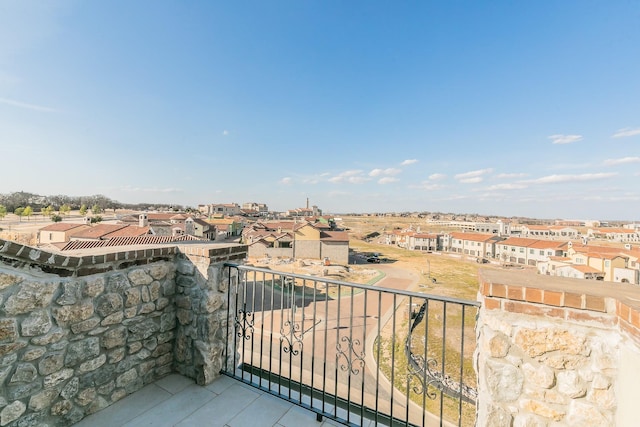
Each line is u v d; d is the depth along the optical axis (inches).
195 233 1740.9
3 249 66.7
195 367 108.5
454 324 588.4
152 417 89.5
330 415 89.6
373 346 468.1
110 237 1016.9
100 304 89.9
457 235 2372.0
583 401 57.6
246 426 87.3
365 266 1407.5
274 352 398.9
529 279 70.9
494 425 64.1
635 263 1350.9
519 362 62.9
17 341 70.8
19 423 71.6
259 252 1416.1
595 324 57.4
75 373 83.6
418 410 310.0
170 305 114.0
